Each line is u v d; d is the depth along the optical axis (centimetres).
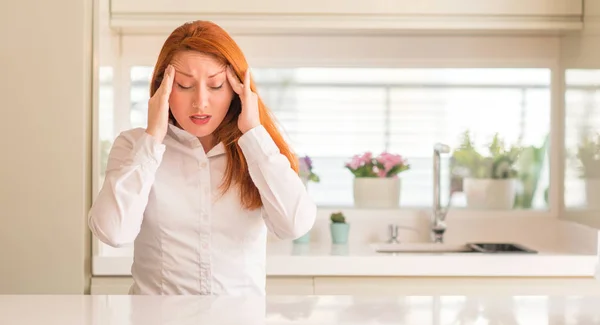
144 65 329
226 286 159
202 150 160
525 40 333
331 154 342
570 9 299
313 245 309
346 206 339
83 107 273
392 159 326
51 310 117
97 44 279
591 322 111
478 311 119
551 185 334
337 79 340
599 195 285
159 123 153
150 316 112
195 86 152
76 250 271
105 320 109
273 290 270
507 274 270
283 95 340
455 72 340
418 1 295
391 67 335
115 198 150
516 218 330
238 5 293
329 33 328
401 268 269
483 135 341
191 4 293
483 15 297
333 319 112
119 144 163
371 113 341
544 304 127
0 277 271
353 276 272
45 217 272
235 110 165
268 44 332
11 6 271
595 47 290
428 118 341
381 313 117
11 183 272
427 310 120
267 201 157
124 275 274
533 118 340
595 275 273
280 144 168
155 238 160
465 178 336
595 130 289
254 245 163
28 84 272
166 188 160
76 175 272
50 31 272
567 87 322
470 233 330
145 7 294
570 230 307
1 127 272
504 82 340
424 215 329
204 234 159
